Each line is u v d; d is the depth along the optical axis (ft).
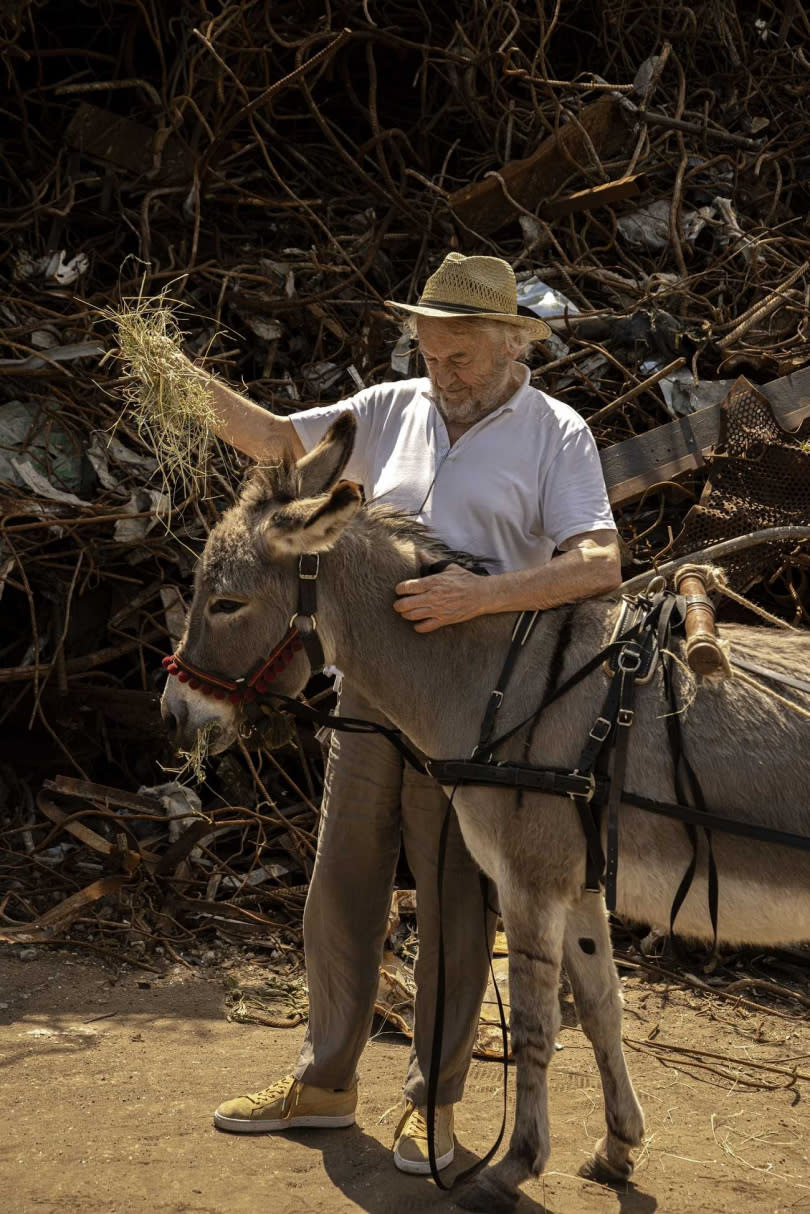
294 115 19.70
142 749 17.10
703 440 16.15
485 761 8.93
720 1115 11.07
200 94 18.98
